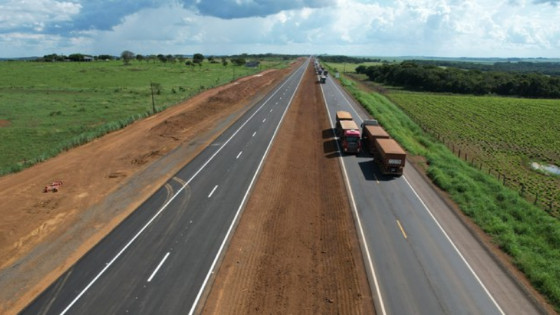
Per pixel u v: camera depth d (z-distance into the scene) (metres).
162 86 97.00
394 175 36.22
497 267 21.86
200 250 22.53
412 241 24.44
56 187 30.88
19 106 66.31
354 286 19.88
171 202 28.88
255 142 45.66
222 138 47.22
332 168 38.59
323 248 23.56
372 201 30.48
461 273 21.19
